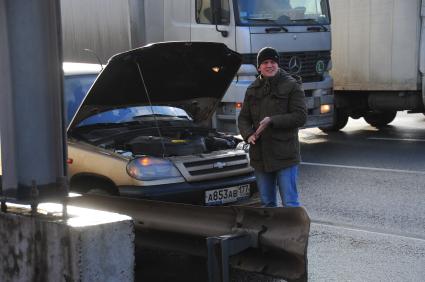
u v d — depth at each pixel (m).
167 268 5.64
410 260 5.89
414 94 13.40
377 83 13.70
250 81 11.15
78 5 13.34
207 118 7.54
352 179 9.52
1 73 3.64
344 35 14.20
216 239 4.04
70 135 6.48
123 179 5.93
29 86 3.62
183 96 7.14
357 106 14.84
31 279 3.51
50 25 3.64
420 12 12.88
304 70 12.02
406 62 13.18
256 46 11.22
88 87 6.94
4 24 3.57
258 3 11.37
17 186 3.67
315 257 6.04
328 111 12.61
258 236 4.09
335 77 14.45
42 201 3.67
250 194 6.41
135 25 11.62
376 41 13.62
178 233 4.62
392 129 15.41
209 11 11.36
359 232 6.80
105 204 4.80
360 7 13.84
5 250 3.65
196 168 6.08
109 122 6.80
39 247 3.45
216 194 6.14
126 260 3.42
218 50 6.41
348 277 5.50
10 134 3.65
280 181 6.05
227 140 6.88
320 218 7.41
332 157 11.52
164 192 5.86
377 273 5.58
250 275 5.57
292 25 11.76
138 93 6.70
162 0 11.71
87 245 3.27
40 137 3.68
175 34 11.73
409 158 11.16
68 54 13.67
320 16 12.27
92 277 3.29
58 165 3.71
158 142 6.21
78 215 3.54
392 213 7.52
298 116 5.91
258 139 6.06
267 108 6.00
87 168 6.16
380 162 10.85
